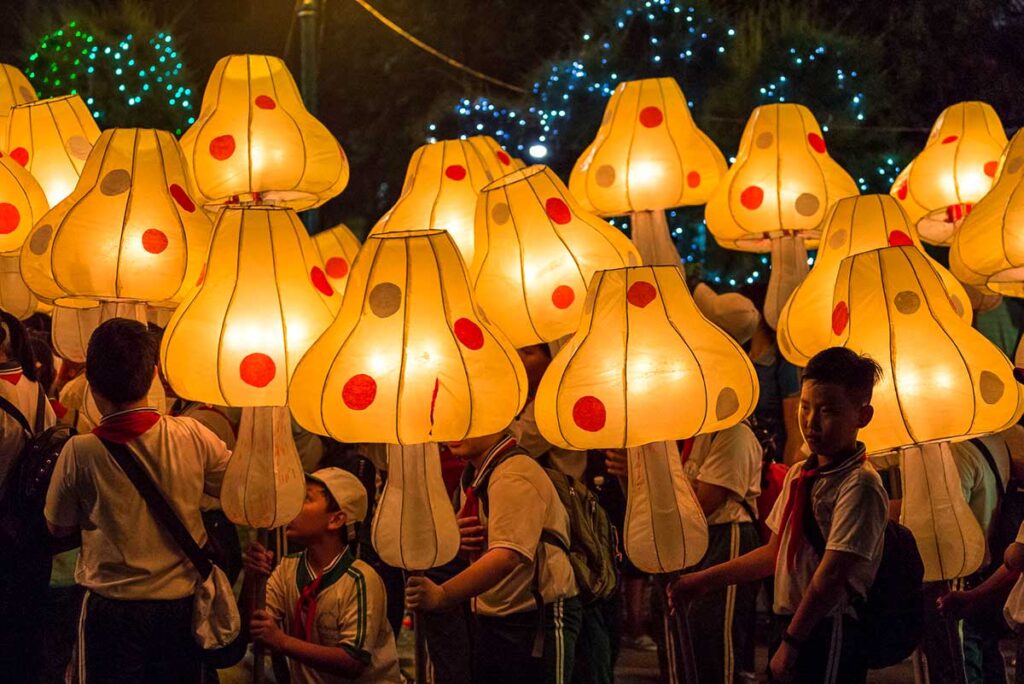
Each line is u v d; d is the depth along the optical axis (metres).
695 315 4.41
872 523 3.81
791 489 4.10
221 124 6.55
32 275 5.05
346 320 4.31
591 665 4.61
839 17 10.36
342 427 4.20
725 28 10.56
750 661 5.91
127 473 4.32
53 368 5.70
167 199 5.11
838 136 10.00
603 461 5.79
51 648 5.95
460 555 5.18
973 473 5.00
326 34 13.82
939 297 4.64
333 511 4.79
